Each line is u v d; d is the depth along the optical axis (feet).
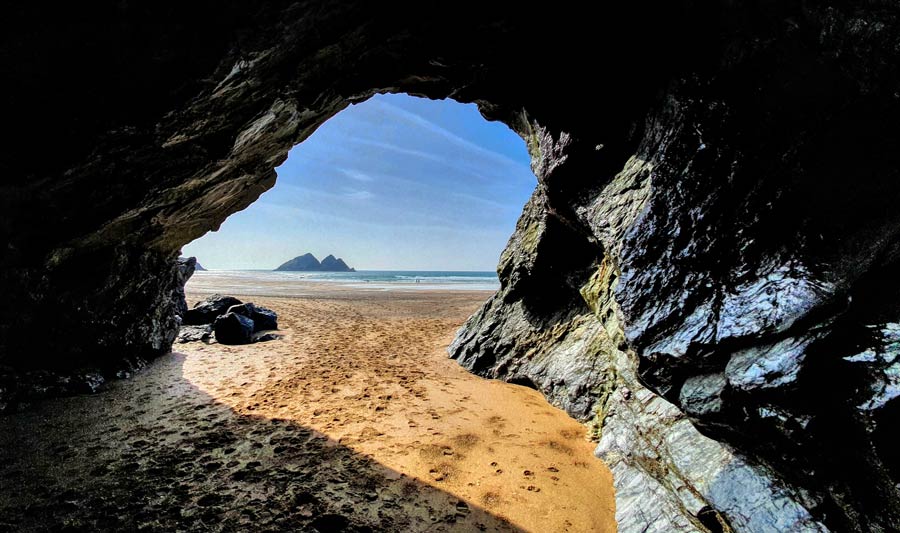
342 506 12.17
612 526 11.64
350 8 13.12
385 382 25.30
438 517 11.82
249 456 15.14
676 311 10.60
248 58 12.64
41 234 17.69
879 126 8.48
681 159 11.91
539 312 28.55
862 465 7.06
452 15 14.51
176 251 29.53
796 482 8.21
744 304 9.21
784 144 9.70
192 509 11.80
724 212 10.44
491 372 27.76
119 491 12.55
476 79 19.51
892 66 8.28
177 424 17.89
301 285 137.49
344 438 16.94
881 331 7.23
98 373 23.31
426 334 42.93
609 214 15.79
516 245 31.71
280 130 19.16
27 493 12.19
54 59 10.75
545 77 17.83
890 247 7.68
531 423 19.04
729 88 10.89
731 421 8.95
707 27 11.32
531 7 14.16
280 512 11.80
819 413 7.39
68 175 14.67
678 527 9.98
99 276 22.63
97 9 10.04
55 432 16.42
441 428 18.22
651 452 12.42
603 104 17.11
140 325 27.55
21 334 19.38
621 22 13.65
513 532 11.31
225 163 18.98
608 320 17.88
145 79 11.88
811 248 8.75
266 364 29.14
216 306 46.42
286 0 11.35
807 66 9.46
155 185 17.88
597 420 18.03
